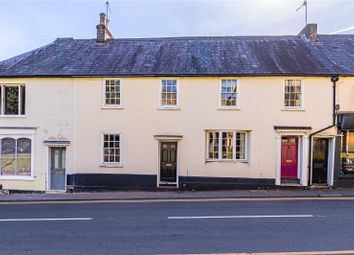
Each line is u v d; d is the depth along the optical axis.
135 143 16.06
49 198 13.46
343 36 18.86
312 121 15.55
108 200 12.97
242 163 15.70
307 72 15.38
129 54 17.55
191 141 15.89
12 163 16.62
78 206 11.60
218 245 6.69
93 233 7.71
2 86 16.64
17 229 8.16
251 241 6.95
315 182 15.84
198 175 15.80
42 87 16.38
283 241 6.93
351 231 7.71
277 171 15.52
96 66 16.52
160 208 10.95
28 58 17.69
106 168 16.05
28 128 16.36
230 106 15.83
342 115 15.25
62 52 18.08
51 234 7.66
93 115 16.17
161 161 16.39
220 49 17.77
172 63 16.50
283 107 15.60
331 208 10.66
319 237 7.21
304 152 15.46
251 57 16.78
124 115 16.11
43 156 16.31
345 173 15.71
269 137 15.63
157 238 7.24
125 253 6.25
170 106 15.97
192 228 8.09
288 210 10.34
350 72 15.34
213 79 15.86
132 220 9.05
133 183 15.97
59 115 16.27
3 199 13.23
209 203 11.92
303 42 18.20
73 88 16.17
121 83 16.11
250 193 14.20
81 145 16.12
